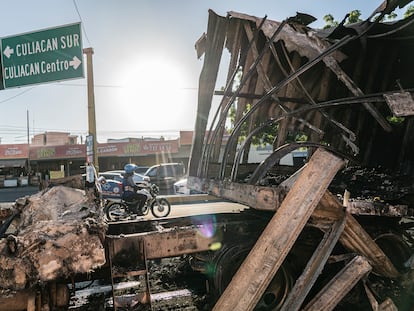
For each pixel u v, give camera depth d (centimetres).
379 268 348
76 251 229
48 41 623
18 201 322
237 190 364
